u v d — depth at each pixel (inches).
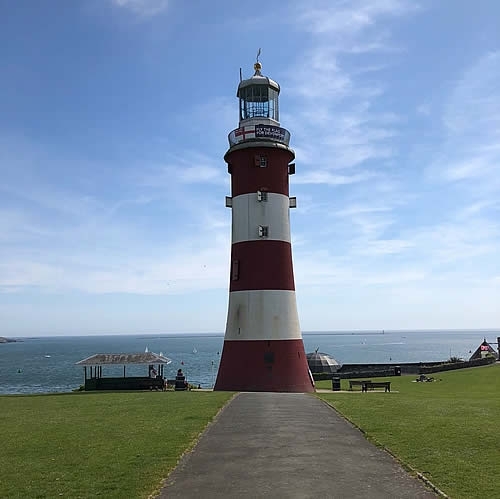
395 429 638.5
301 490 419.8
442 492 410.0
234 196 1466.5
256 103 1512.1
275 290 1391.5
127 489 423.5
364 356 6929.1
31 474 466.3
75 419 753.0
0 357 7564.0
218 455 524.4
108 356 1701.5
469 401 945.5
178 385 1460.4
